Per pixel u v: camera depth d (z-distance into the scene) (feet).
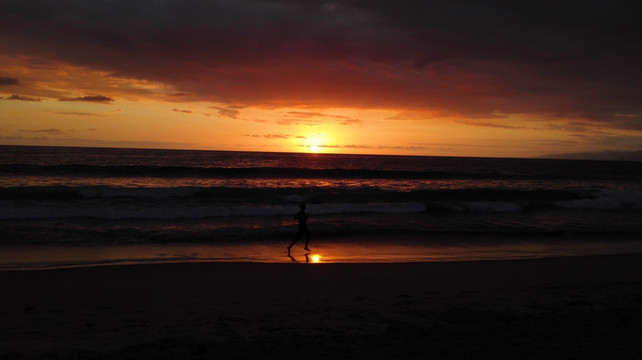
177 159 219.20
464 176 135.54
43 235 38.55
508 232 46.93
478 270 29.73
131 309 20.03
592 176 169.07
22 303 20.89
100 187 67.21
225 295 22.91
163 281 25.63
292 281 26.17
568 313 18.38
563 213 62.23
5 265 28.60
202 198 67.82
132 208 53.88
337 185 95.55
